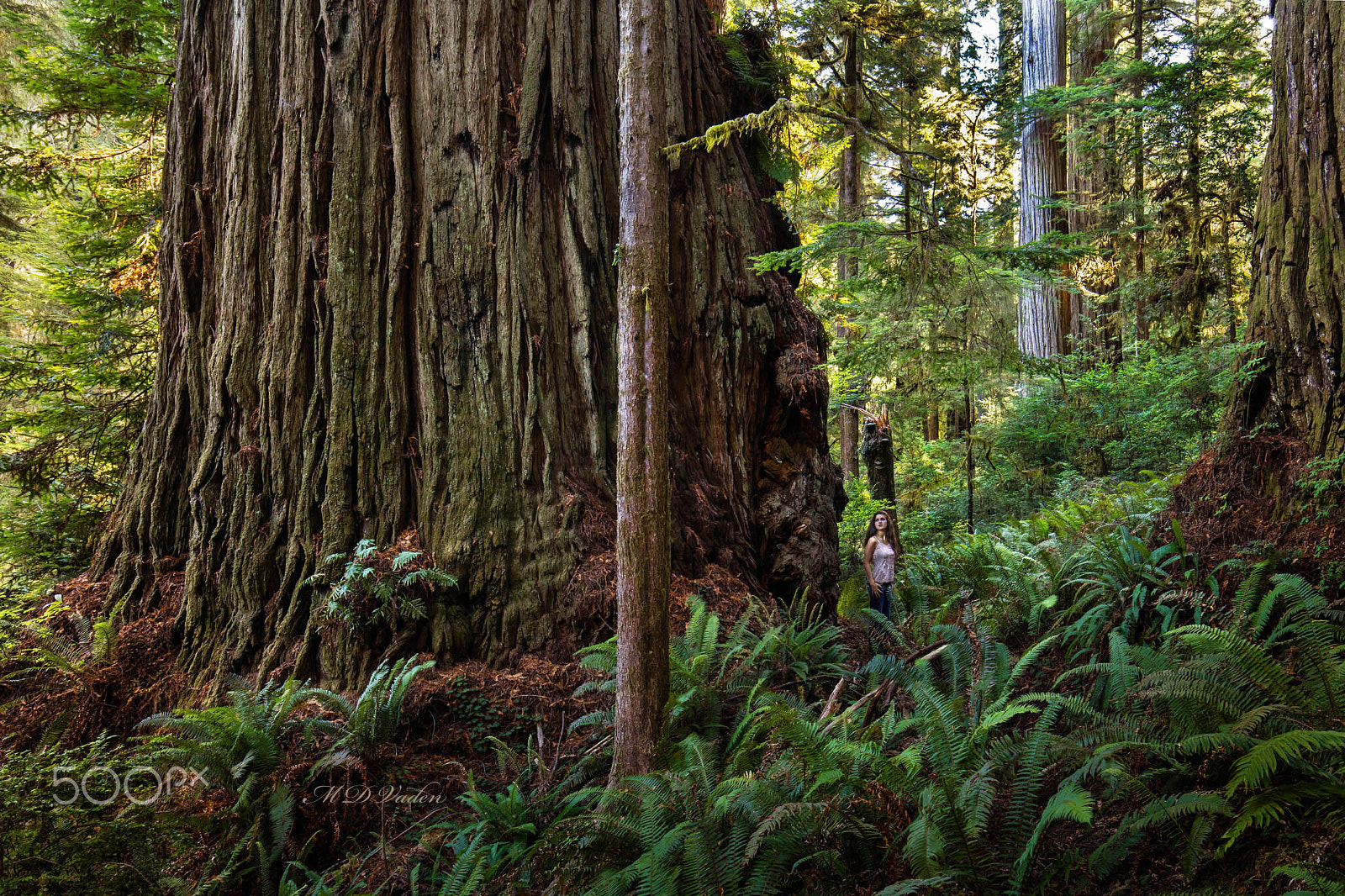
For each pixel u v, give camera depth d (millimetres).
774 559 7777
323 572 6105
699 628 5723
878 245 7012
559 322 6902
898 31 13328
